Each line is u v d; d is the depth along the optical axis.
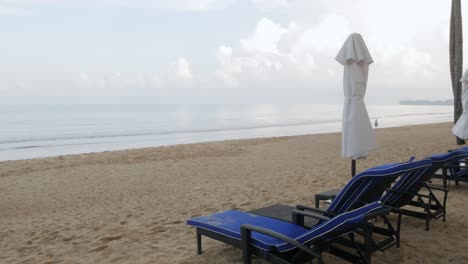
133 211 5.80
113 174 9.98
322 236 2.58
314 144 16.23
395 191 3.72
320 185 6.81
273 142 17.64
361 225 2.63
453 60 12.66
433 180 6.43
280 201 5.71
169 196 6.86
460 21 11.91
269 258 2.70
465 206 4.71
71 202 6.96
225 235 3.11
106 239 4.34
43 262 3.74
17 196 7.67
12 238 4.75
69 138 27.48
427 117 62.25
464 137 7.61
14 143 23.92
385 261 3.15
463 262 3.10
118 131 35.19
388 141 15.72
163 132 33.19
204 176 9.09
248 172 9.33
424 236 3.69
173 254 3.66
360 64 4.67
